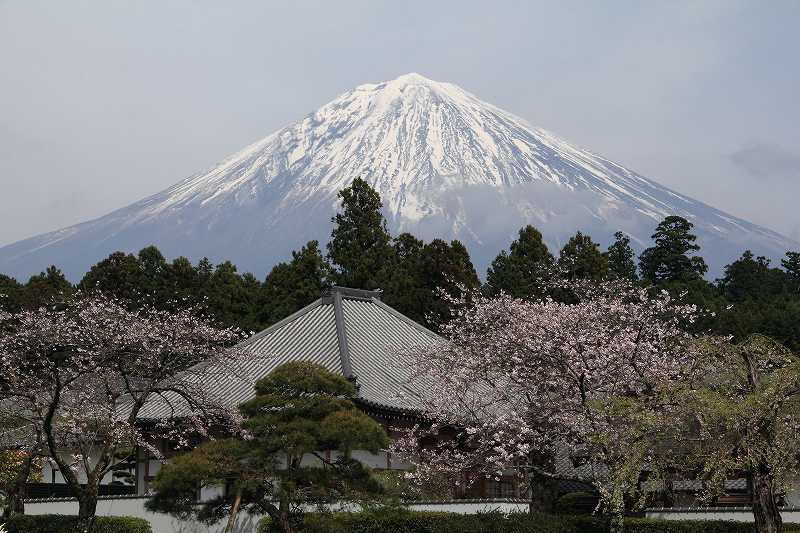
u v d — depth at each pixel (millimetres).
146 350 37125
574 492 43844
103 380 38094
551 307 38969
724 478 28609
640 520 32656
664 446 29938
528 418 35500
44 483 49000
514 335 36031
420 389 44500
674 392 28594
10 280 79062
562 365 34188
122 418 38875
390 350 49125
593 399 33250
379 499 31766
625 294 39281
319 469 31984
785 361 29188
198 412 41156
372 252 83250
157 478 31234
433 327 71188
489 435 36281
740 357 29422
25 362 36656
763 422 27266
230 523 30641
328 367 46312
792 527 31922
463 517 32219
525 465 34656
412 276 75688
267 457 31156
